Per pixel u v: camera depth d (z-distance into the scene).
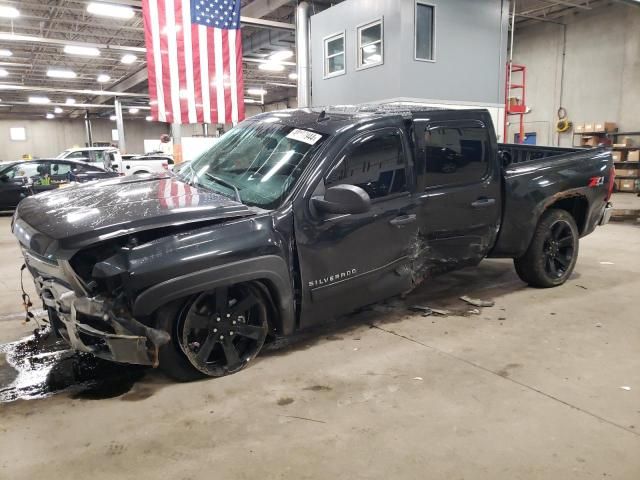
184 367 2.90
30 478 2.08
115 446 2.31
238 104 11.09
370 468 2.13
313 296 3.19
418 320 3.97
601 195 4.89
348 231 3.26
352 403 2.68
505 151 5.80
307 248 3.10
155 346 2.62
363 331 3.74
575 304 4.32
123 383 2.95
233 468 2.14
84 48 18.38
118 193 3.18
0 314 4.23
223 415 2.57
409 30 11.88
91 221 2.62
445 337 3.61
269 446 2.30
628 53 16.03
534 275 4.67
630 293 4.64
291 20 18.55
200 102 10.69
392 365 3.15
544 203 4.43
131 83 27.30
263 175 3.30
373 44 12.72
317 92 14.95
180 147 17.64
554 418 2.53
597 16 16.80
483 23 13.16
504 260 6.01
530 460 2.19
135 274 2.49
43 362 3.25
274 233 2.95
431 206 3.70
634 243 7.18
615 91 16.52
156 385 2.91
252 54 22.09
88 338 2.69
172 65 10.37
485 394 2.77
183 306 2.78
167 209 2.77
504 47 13.73
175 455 2.24
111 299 2.55
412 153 3.61
